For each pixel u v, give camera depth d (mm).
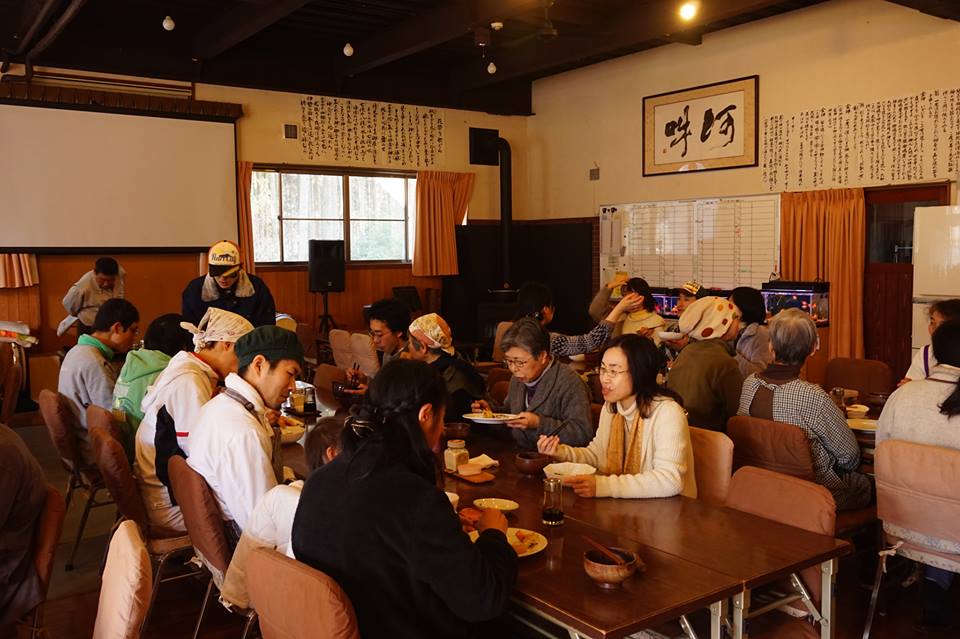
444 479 2500
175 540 2824
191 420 2816
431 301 9047
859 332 6469
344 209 8641
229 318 2992
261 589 1640
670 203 7934
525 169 9695
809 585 2047
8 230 6805
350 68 7965
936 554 2539
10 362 5148
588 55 7367
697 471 2682
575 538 2004
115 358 4613
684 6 6023
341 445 1672
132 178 7320
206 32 7215
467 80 8758
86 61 7059
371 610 1548
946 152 5883
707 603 1672
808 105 6734
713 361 3424
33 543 2166
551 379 2961
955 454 2426
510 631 1905
